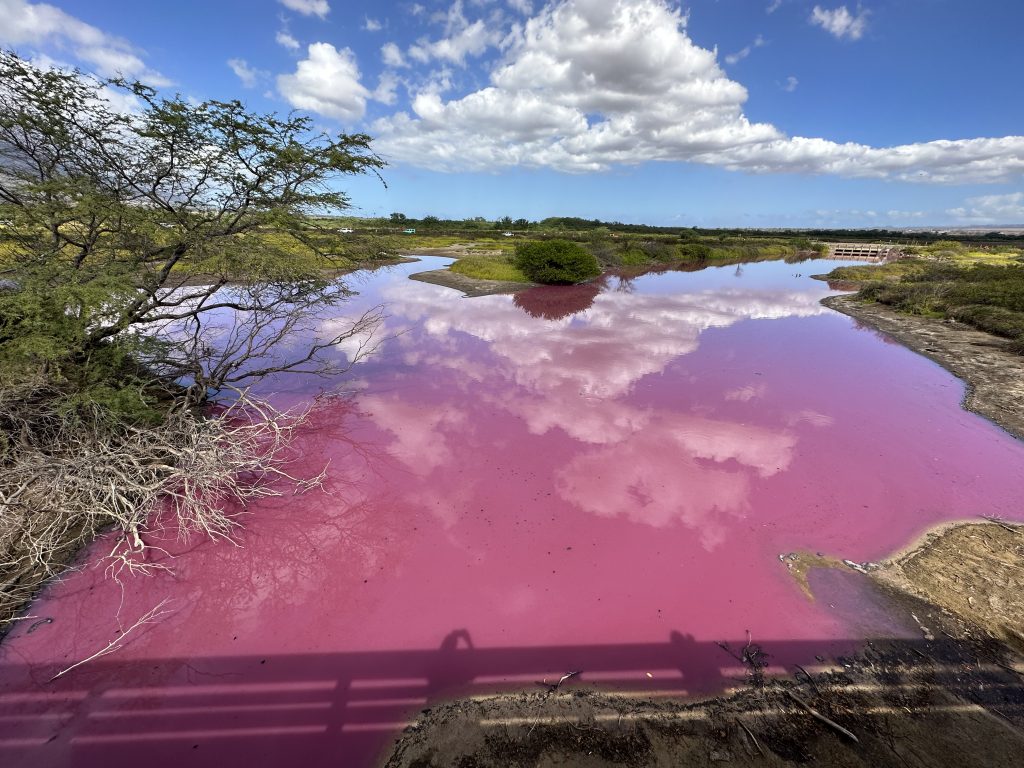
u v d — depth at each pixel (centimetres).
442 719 332
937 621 408
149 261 708
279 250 717
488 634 399
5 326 524
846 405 883
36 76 580
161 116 604
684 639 395
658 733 321
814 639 393
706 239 5572
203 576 457
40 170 616
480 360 1120
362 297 1903
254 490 549
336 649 385
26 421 480
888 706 336
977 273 2205
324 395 891
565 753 308
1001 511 562
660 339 1346
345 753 310
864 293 2067
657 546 504
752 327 1529
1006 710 331
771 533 525
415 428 767
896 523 541
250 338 809
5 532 405
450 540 512
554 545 505
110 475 467
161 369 768
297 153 682
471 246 3991
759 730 321
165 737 318
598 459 676
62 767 298
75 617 408
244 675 362
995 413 847
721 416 825
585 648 387
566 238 4609
